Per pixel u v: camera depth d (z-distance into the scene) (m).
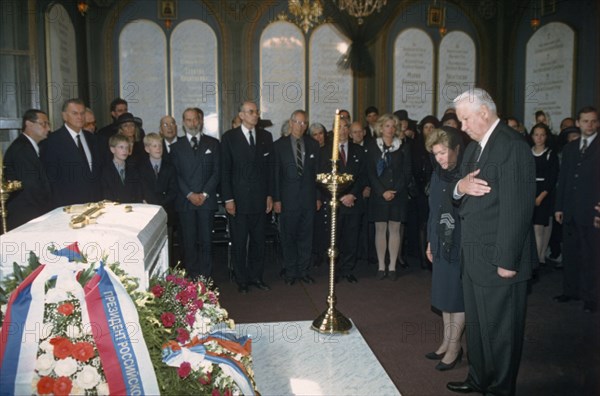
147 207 2.61
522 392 2.82
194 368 1.76
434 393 2.80
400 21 8.89
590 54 7.63
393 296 4.59
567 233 4.41
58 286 1.63
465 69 9.11
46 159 3.91
